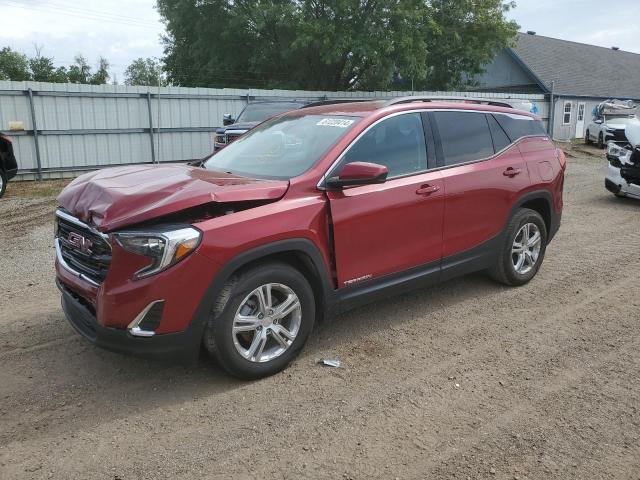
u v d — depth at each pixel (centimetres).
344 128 447
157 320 345
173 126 1794
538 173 577
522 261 581
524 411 354
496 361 422
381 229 440
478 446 318
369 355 432
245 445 320
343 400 367
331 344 451
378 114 460
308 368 411
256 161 461
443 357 429
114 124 1680
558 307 531
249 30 2883
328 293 417
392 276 457
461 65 3138
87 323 376
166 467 301
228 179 399
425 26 2567
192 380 393
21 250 769
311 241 398
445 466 301
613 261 682
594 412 352
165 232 341
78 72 4659
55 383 390
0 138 1211
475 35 3048
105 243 353
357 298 436
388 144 459
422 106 497
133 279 341
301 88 2945
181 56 3416
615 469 298
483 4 2916
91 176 426
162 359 355
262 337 386
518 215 562
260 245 372
